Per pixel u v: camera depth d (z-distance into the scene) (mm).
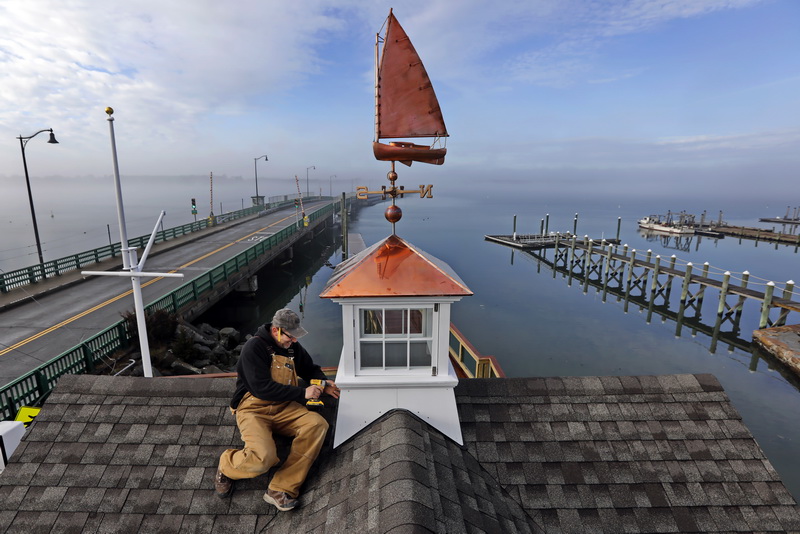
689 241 64875
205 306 22625
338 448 3801
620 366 22578
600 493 3717
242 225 52781
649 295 37531
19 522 3490
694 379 4473
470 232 82688
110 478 3727
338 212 92250
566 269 48219
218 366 18578
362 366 4145
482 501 3293
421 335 4160
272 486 3404
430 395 4016
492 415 4172
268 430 3576
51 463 3836
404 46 4078
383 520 2658
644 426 4133
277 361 3625
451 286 3787
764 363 23156
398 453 3178
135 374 15250
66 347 15883
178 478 3703
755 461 3910
